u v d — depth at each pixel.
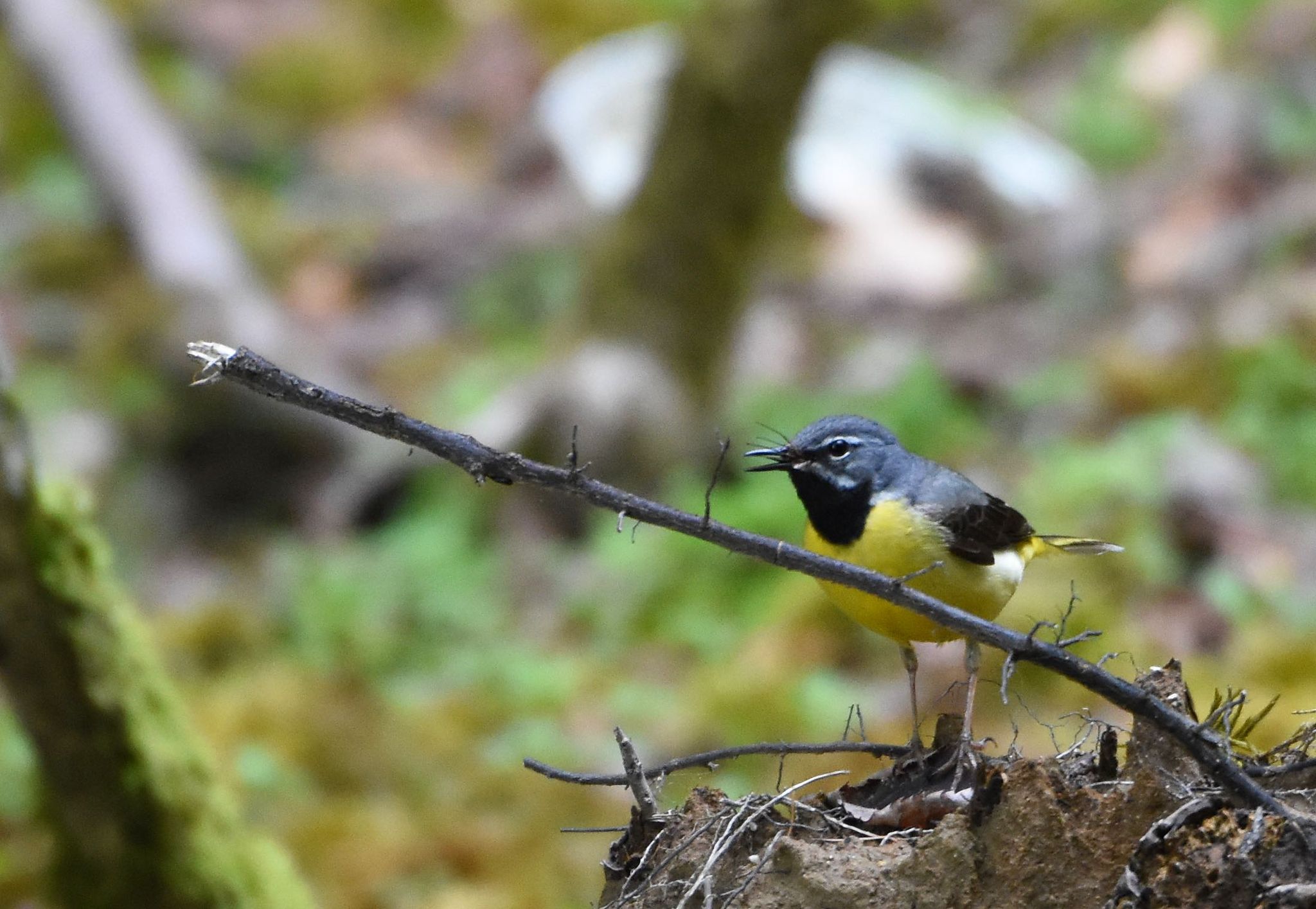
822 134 20.06
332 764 11.22
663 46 20.98
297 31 24.27
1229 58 20.97
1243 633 11.45
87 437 15.82
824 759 10.43
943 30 23.59
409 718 11.77
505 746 11.48
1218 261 17.47
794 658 12.02
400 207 20.80
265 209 20.80
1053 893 4.47
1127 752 4.63
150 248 16.98
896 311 18.19
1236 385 15.05
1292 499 13.44
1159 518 12.89
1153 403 15.19
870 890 4.58
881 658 11.91
